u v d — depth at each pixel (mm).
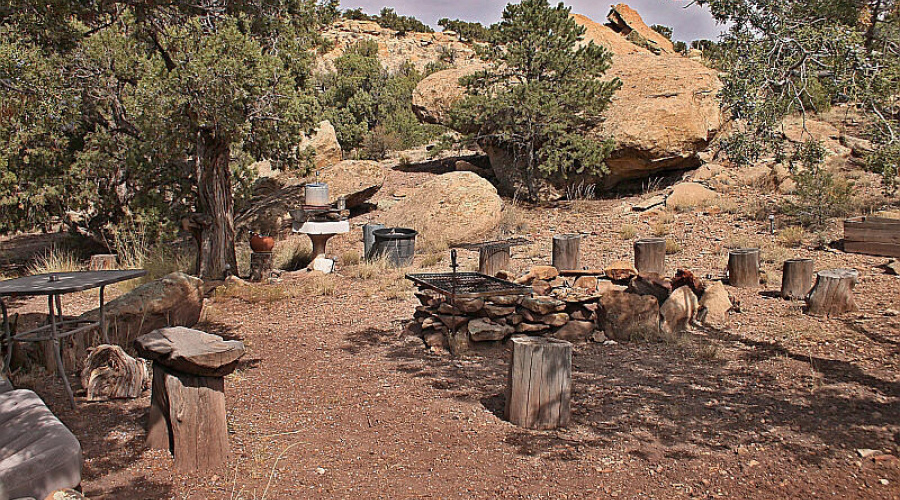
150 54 12766
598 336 7043
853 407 4992
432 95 19469
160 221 14359
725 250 11383
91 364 5309
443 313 7070
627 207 15414
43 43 7109
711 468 4121
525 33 17062
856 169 15250
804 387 5457
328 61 43688
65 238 18531
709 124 16344
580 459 4258
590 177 17031
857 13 7246
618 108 16516
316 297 9836
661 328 7211
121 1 7266
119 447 4344
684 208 14523
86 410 5023
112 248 15430
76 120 13984
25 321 7586
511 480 3973
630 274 8102
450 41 57031
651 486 3900
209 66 10195
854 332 6809
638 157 16141
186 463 4070
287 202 16828
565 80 16828
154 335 4344
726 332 7164
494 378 5969
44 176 14609
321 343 7289
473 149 20266
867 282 8828
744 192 15023
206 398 4066
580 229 14172
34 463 2992
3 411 3621
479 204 14570
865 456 4203
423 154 23172
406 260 12102
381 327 7977
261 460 4211
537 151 16625
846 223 10547
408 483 3932
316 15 15406
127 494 3727
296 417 5023
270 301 9609
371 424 4891
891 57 6410
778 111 6434
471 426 4820
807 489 3836
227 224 11344
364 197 17328
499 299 6949
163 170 14781
